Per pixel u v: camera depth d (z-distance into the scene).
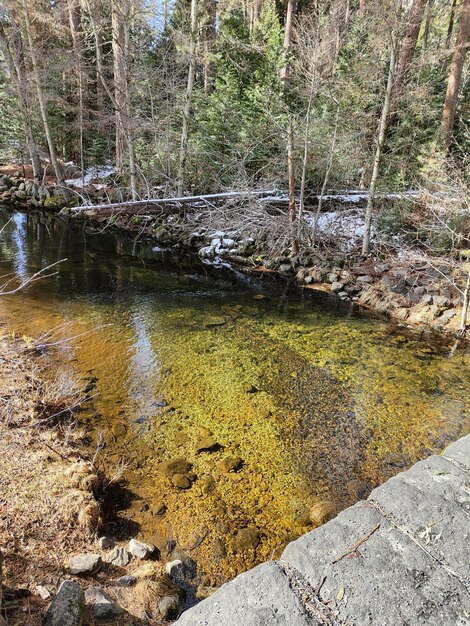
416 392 4.73
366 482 3.36
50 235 10.88
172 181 11.98
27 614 1.79
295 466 3.48
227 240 10.12
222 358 5.25
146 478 3.24
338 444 3.80
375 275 8.12
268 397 4.46
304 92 9.02
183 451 3.57
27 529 2.48
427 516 1.36
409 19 7.39
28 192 13.95
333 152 9.00
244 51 12.27
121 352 5.19
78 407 4.05
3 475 2.89
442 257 7.47
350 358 5.46
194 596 2.34
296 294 7.88
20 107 13.17
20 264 8.48
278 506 3.06
